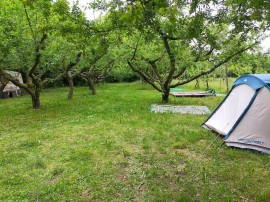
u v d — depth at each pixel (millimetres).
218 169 5031
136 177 4797
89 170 5129
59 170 5168
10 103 16047
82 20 6031
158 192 4219
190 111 10984
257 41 9617
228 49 10289
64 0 5918
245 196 4090
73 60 13094
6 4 9445
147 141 6836
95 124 8883
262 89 6113
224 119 7312
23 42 10547
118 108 11898
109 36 6672
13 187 4559
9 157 5961
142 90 21766
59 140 7195
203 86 23766
